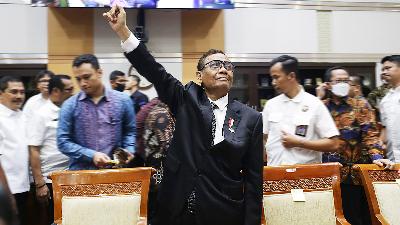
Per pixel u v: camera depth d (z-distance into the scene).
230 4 4.82
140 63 1.83
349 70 5.43
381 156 2.58
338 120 2.77
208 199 1.74
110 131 2.37
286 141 2.40
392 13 5.48
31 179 3.09
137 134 2.50
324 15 5.40
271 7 5.29
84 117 2.34
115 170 2.04
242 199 1.82
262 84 5.28
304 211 2.14
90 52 4.98
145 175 2.05
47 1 4.57
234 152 1.77
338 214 2.16
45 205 3.04
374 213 2.21
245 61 5.23
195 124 1.82
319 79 5.38
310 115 2.48
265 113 2.71
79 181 2.01
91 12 5.00
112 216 1.98
